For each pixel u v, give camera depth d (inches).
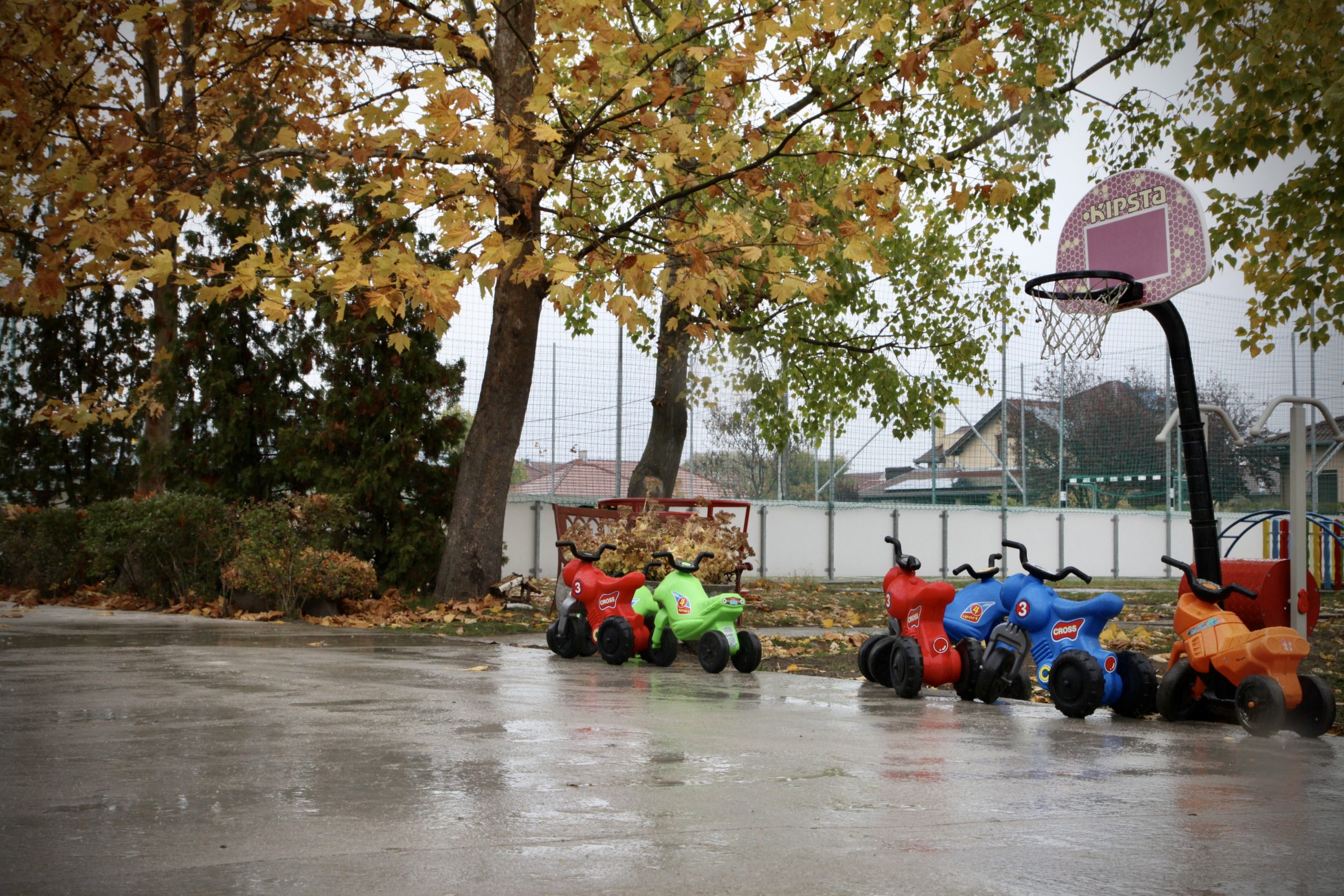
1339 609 607.8
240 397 616.4
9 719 218.5
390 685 277.1
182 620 480.7
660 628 349.4
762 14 370.9
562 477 781.3
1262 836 138.9
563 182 385.4
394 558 596.4
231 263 609.3
